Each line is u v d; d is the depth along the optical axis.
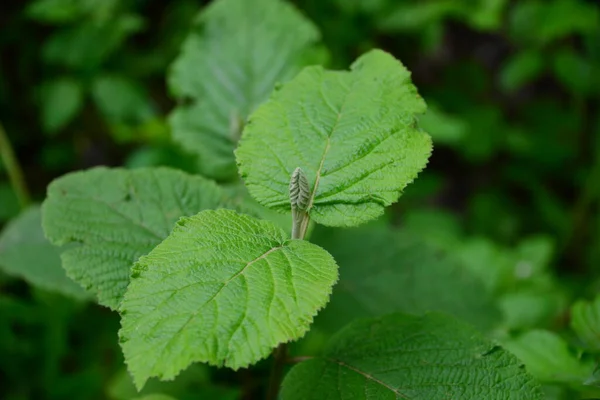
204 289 0.56
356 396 0.61
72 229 0.66
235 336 0.55
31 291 1.00
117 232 0.66
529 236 1.62
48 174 1.48
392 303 0.79
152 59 1.43
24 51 1.49
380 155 0.62
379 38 1.49
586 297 1.23
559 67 1.49
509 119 1.84
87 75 1.32
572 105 1.76
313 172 0.62
